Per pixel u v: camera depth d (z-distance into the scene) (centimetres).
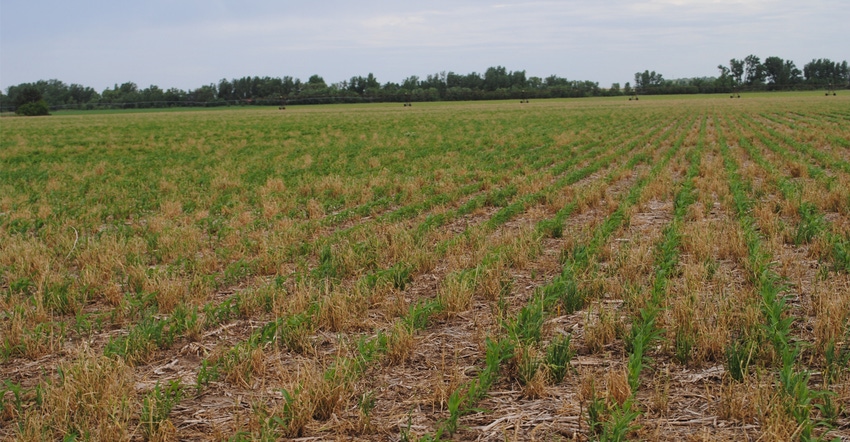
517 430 459
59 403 483
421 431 464
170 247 998
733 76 17900
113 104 14500
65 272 871
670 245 866
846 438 437
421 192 1508
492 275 777
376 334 641
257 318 706
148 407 478
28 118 9175
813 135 2788
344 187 1598
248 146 3138
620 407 475
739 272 805
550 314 679
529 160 2155
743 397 472
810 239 935
